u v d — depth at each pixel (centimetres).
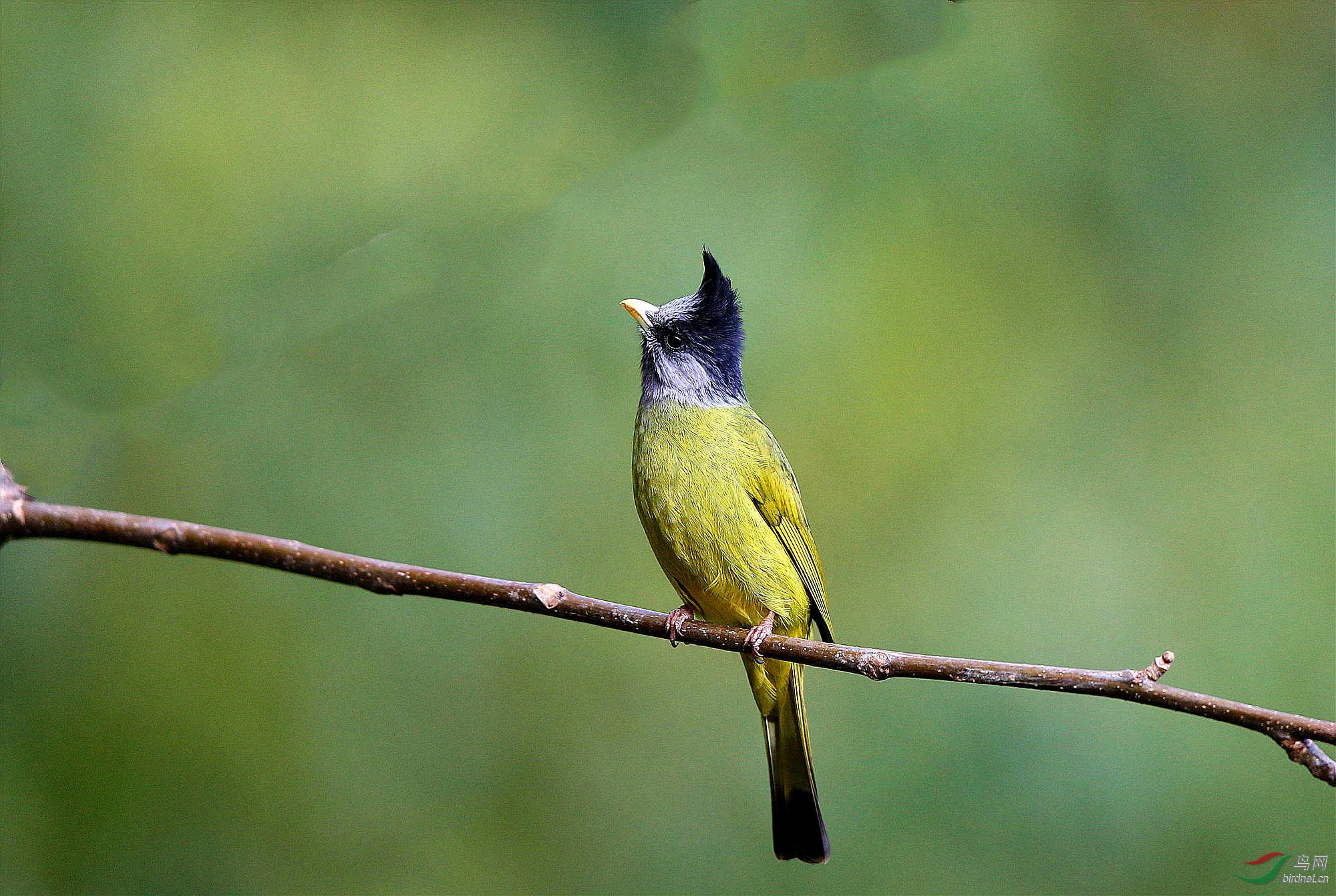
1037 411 1330
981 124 1380
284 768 1127
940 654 1243
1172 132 1404
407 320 1226
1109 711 1145
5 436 1095
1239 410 1346
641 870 1159
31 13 1212
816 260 1315
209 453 1155
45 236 1150
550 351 1238
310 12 1256
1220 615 1258
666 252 1272
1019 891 1076
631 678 1217
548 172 1236
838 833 1120
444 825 1141
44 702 1085
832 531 1282
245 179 1210
